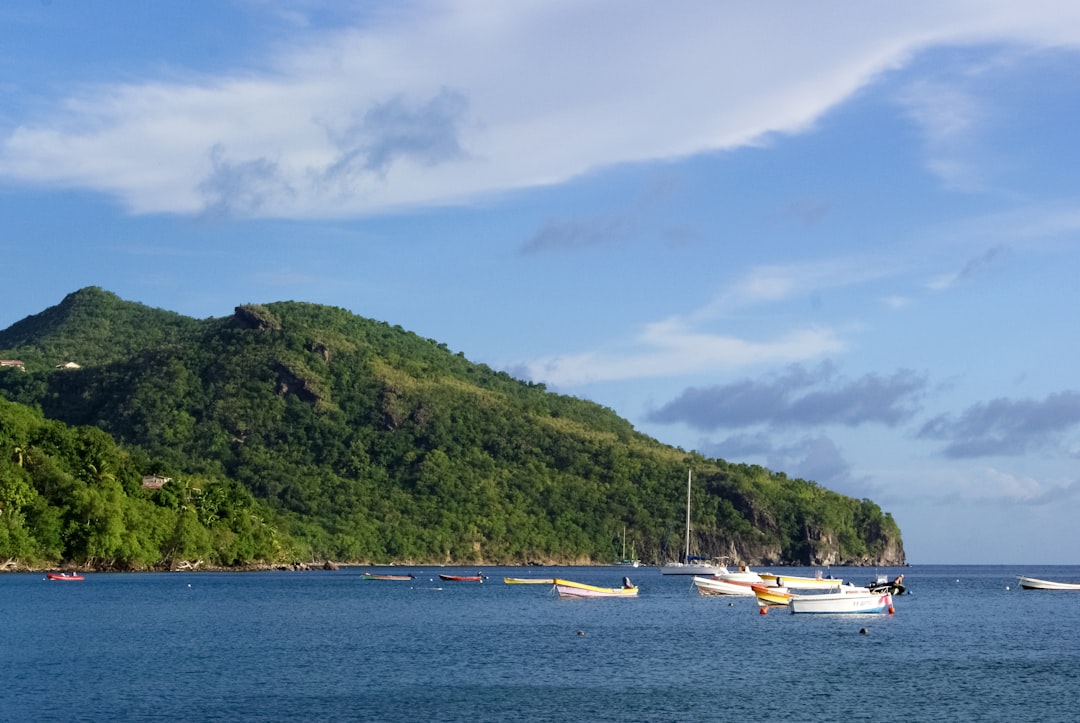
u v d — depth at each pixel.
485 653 106.06
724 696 83.38
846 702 81.50
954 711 78.75
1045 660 104.69
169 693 81.75
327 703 78.81
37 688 83.12
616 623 139.50
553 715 75.69
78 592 178.75
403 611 157.38
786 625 137.75
